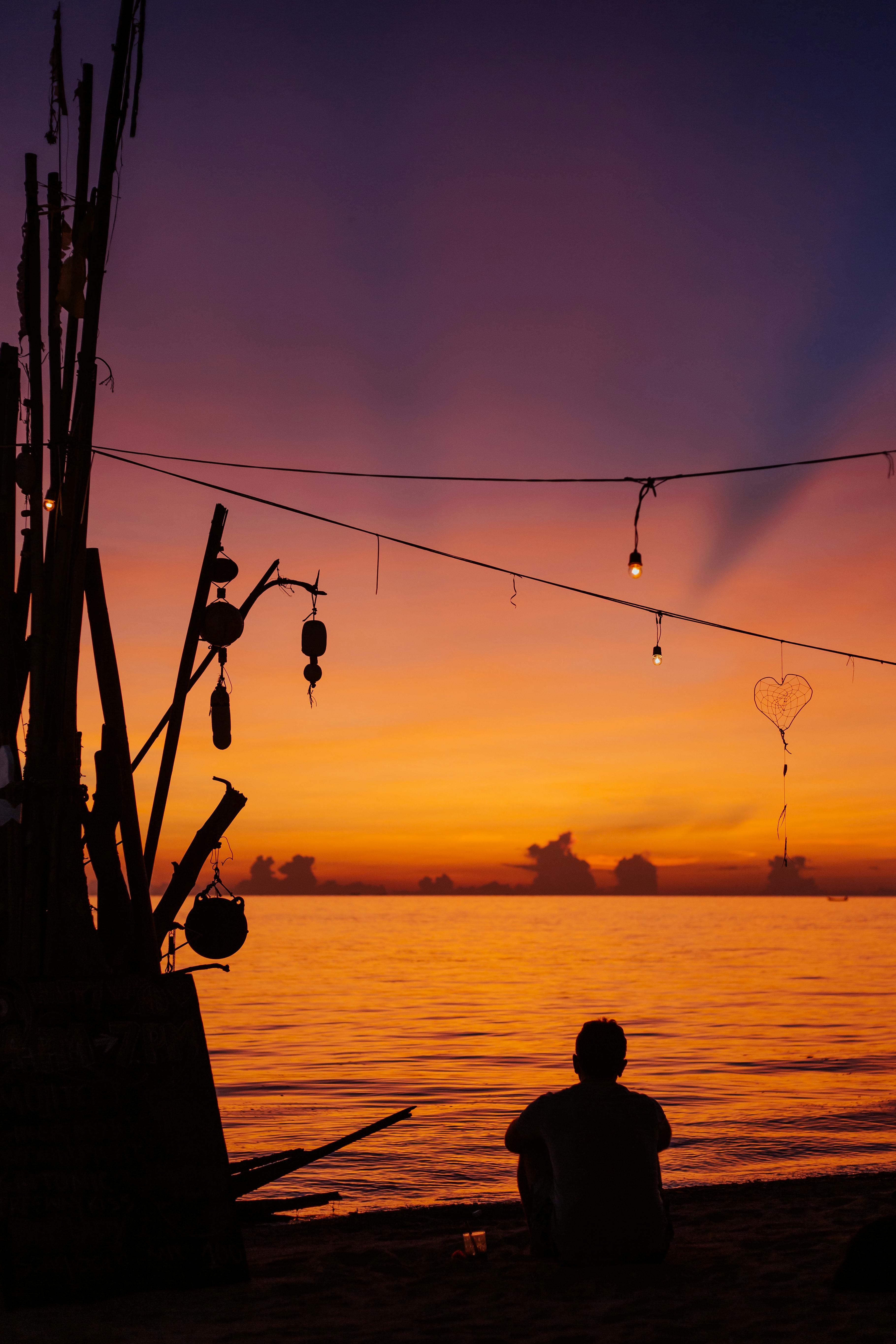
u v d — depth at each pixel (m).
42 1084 4.88
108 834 5.57
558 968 62.53
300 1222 7.52
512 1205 8.20
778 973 57.12
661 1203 4.98
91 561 5.84
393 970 60.78
